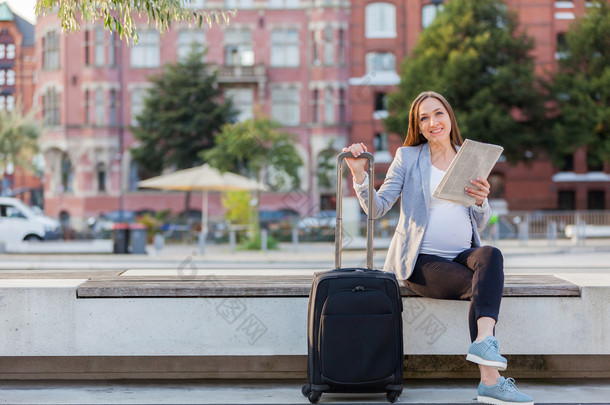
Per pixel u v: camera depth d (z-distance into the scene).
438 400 4.05
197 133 39.59
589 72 34.53
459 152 3.96
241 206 25.42
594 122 33.06
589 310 4.39
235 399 4.12
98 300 4.37
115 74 42.97
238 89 43.12
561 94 34.56
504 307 4.39
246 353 4.41
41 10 5.39
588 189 42.75
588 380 4.61
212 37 43.19
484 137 32.44
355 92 42.69
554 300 4.40
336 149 42.25
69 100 43.06
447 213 4.30
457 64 32.44
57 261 18.75
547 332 4.40
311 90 42.88
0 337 4.33
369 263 4.29
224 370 4.67
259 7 43.00
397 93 34.75
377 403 3.98
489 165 4.05
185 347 4.39
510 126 32.66
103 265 17.08
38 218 25.53
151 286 4.40
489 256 3.90
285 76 43.03
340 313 3.79
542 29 42.31
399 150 4.53
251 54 43.34
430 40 34.41
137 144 43.25
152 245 27.09
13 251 22.81
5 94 59.94
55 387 4.42
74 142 42.78
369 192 4.23
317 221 26.02
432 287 4.16
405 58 36.16
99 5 5.26
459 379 4.66
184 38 43.19
